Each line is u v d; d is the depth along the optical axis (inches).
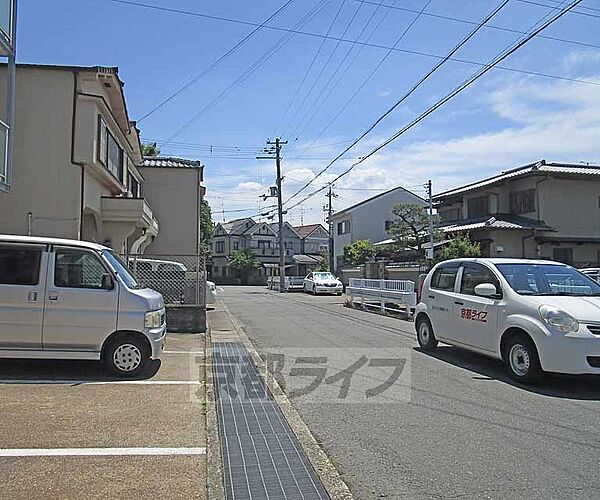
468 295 359.9
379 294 748.6
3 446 191.3
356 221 1768.0
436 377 319.9
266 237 2829.7
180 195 1133.1
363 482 170.7
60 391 271.4
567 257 1088.2
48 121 555.5
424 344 414.6
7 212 546.0
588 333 276.5
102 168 597.3
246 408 253.0
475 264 365.7
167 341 454.9
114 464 177.0
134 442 198.2
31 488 156.7
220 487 161.3
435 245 1051.9
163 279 534.3
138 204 661.9
